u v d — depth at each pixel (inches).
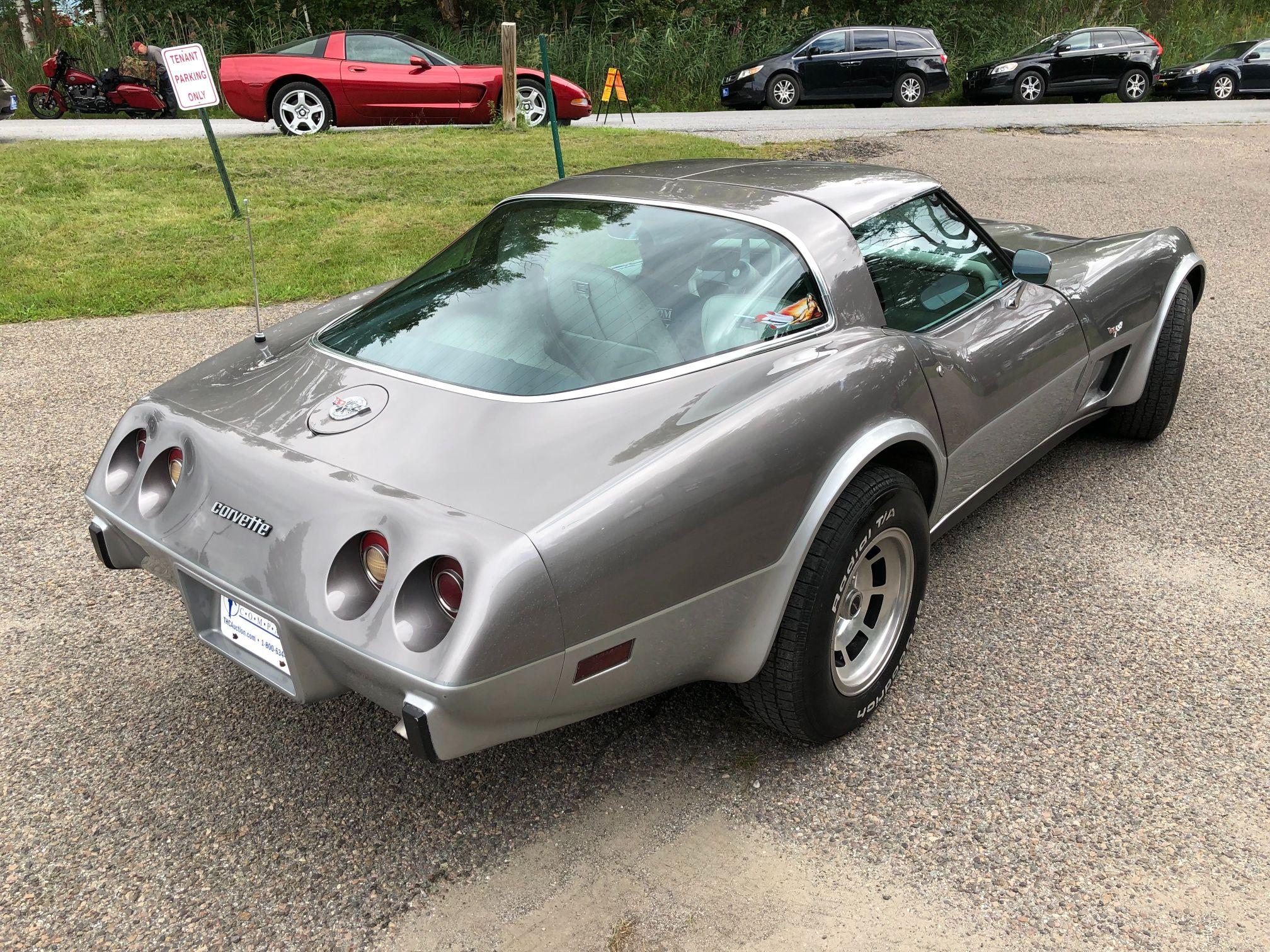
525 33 925.2
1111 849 87.6
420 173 403.2
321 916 81.4
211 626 90.7
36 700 109.7
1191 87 806.5
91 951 78.2
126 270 295.3
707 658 87.0
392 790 96.0
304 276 290.8
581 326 93.7
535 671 72.7
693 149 468.1
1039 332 128.3
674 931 79.4
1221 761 98.2
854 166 125.4
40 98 671.8
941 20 1011.9
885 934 79.0
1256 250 315.0
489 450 79.7
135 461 96.7
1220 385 203.5
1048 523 148.3
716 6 928.9
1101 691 109.3
